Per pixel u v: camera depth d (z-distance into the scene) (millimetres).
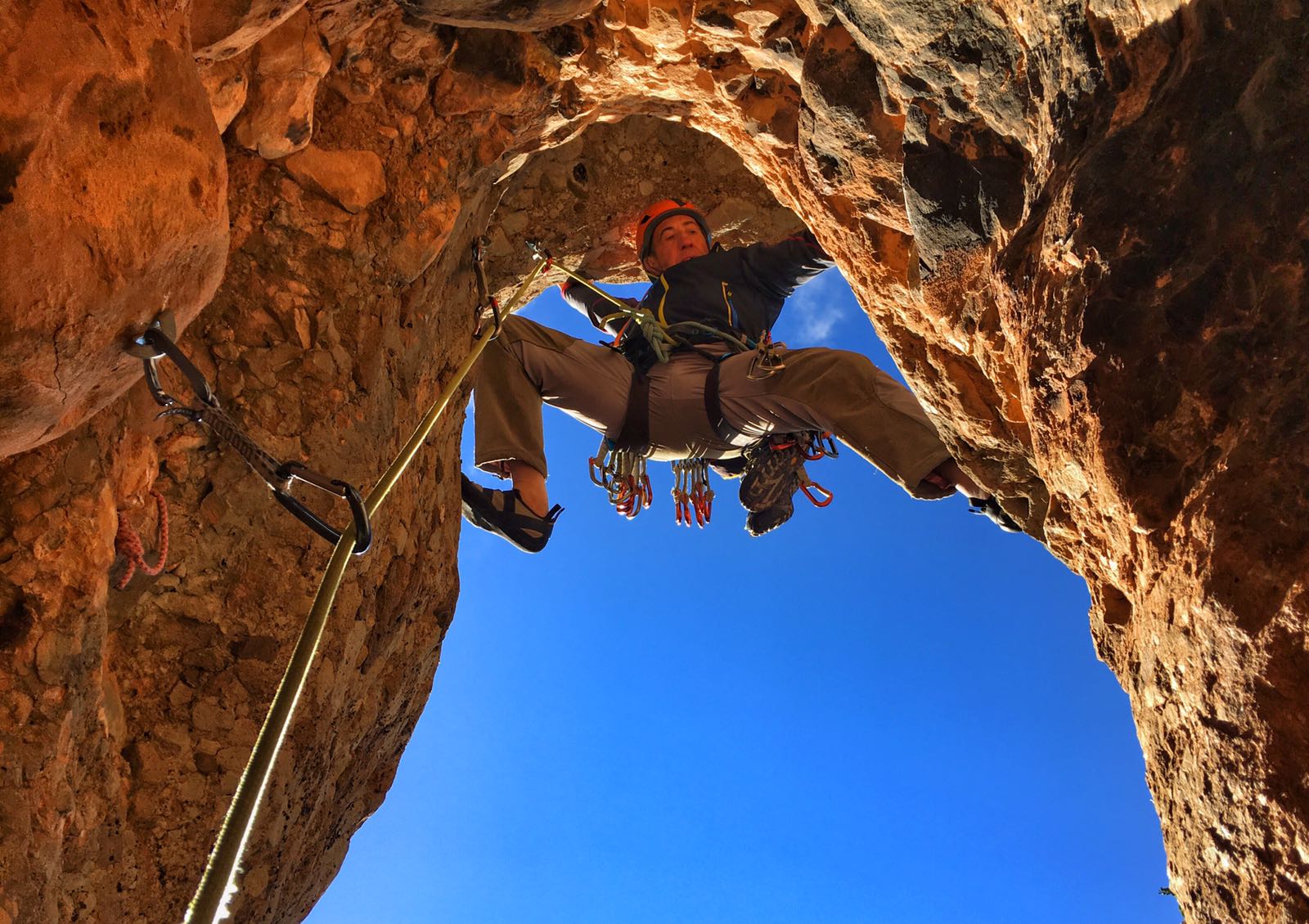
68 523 2131
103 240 1516
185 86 1697
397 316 3307
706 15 3131
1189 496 1736
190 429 2693
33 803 2033
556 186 4977
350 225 3076
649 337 3939
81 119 1469
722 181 5133
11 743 2016
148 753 2537
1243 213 1646
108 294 1559
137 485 2477
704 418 4023
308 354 2949
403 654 3881
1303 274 1568
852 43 2654
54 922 2135
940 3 2221
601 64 3475
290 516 2834
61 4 1443
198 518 2689
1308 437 1541
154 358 1727
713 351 4004
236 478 2752
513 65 3260
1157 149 1779
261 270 2926
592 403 4051
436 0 2816
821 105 2781
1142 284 1784
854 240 3055
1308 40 1533
